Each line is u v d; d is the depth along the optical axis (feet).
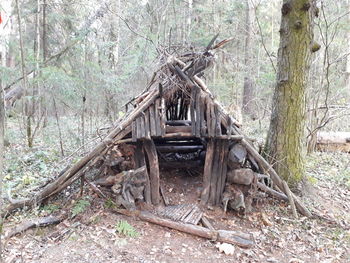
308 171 20.38
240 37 37.88
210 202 14.87
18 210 13.96
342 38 29.78
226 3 36.78
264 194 15.47
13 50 24.50
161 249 11.76
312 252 12.26
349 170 20.61
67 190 15.90
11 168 18.80
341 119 29.32
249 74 35.14
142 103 13.84
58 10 26.94
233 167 14.33
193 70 14.01
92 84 23.61
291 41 15.25
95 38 27.58
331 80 27.43
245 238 12.51
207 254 11.70
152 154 14.30
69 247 11.44
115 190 13.55
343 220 14.53
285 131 16.07
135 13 31.76
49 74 19.89
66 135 25.58
